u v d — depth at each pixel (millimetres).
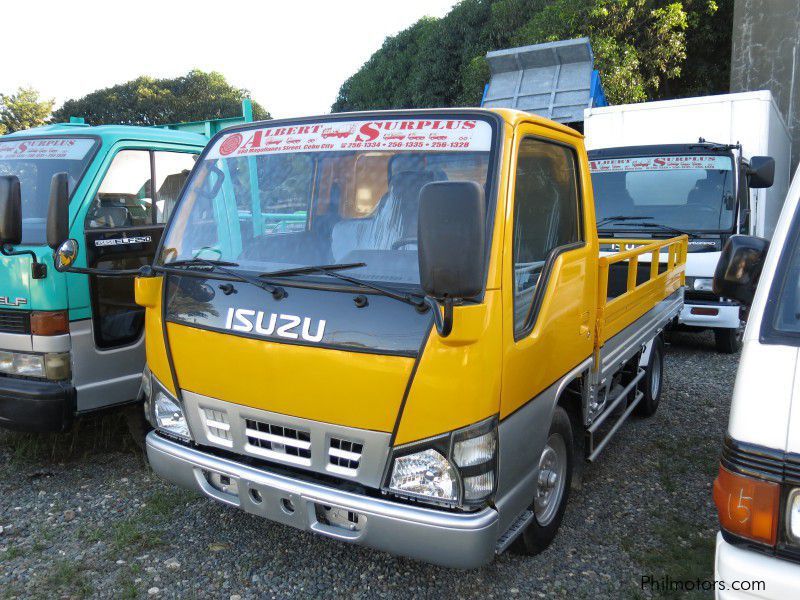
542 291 3184
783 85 15102
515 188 2951
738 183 7758
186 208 3545
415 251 2895
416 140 3070
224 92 41781
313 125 3361
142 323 4805
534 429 3094
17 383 4250
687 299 7805
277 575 3385
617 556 3578
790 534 2070
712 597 3203
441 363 2598
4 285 4266
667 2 16484
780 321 2379
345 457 2812
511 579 3357
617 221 8102
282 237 3246
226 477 3109
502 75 12430
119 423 5281
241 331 2998
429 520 2602
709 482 4496
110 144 4781
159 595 3215
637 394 5352
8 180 3898
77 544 3668
